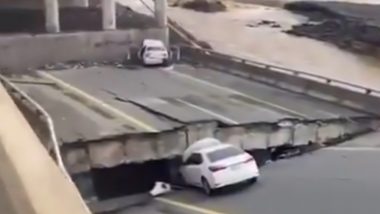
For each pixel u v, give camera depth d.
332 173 29.62
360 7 82.88
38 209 10.16
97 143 27.34
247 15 84.69
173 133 29.66
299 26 74.25
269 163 32.41
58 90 40.47
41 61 50.56
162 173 29.83
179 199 27.25
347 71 56.88
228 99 38.97
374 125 36.88
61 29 54.66
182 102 37.19
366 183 27.72
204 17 81.06
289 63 58.47
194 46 59.72
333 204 25.06
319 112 36.53
